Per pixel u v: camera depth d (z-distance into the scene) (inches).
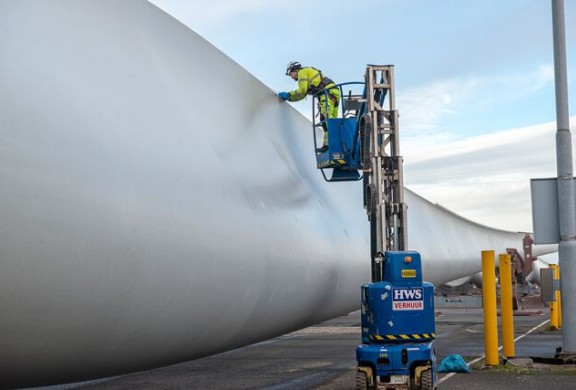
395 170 586.2
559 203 633.0
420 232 1020.5
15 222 284.8
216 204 430.9
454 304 1844.2
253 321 493.7
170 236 372.8
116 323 344.5
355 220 745.6
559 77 639.1
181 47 505.4
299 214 582.2
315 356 810.2
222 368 702.5
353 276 689.0
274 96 687.1
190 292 394.0
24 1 345.1
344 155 660.7
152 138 390.9
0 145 285.1
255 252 468.8
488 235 1611.7
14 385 332.5
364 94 633.0
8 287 286.5
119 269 334.6
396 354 471.5
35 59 327.9
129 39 428.8
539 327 1108.5
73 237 308.0
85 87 354.9
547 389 512.1
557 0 644.1
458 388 521.3
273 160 593.3
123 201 340.8
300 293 558.6
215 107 516.1
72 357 332.8
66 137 318.3
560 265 631.2
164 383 597.9
